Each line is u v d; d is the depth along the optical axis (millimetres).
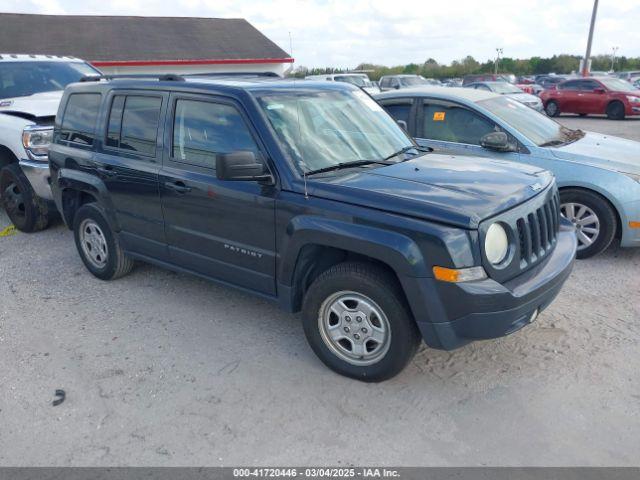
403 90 6812
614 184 5336
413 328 3363
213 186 4020
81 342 4273
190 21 29719
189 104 4250
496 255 3244
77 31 26609
